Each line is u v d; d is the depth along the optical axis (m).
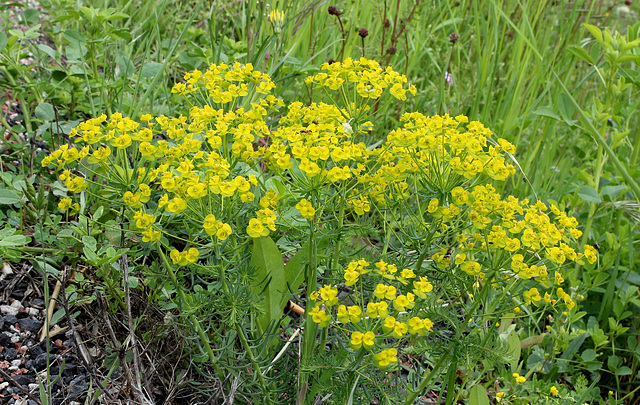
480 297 0.59
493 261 0.59
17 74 0.79
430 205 0.60
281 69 0.82
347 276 0.56
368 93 0.62
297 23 0.94
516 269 0.58
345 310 0.55
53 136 0.76
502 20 1.18
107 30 0.79
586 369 0.76
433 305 0.60
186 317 0.61
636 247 0.86
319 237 0.60
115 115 0.58
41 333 0.66
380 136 0.95
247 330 0.61
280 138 0.59
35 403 0.62
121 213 0.63
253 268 0.60
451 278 0.61
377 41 1.05
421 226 0.61
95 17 0.78
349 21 1.03
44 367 0.64
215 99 0.62
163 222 0.67
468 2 1.23
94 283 0.64
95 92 0.82
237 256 0.62
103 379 0.64
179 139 0.59
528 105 0.96
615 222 0.87
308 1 0.97
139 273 0.67
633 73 0.82
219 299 0.58
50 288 0.69
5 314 0.67
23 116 0.80
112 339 0.59
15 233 0.67
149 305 0.64
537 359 0.75
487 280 0.59
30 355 0.65
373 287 0.63
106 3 1.00
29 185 0.66
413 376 0.64
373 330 0.56
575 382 0.76
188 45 1.00
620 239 0.81
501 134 0.92
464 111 1.03
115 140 0.56
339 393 0.59
